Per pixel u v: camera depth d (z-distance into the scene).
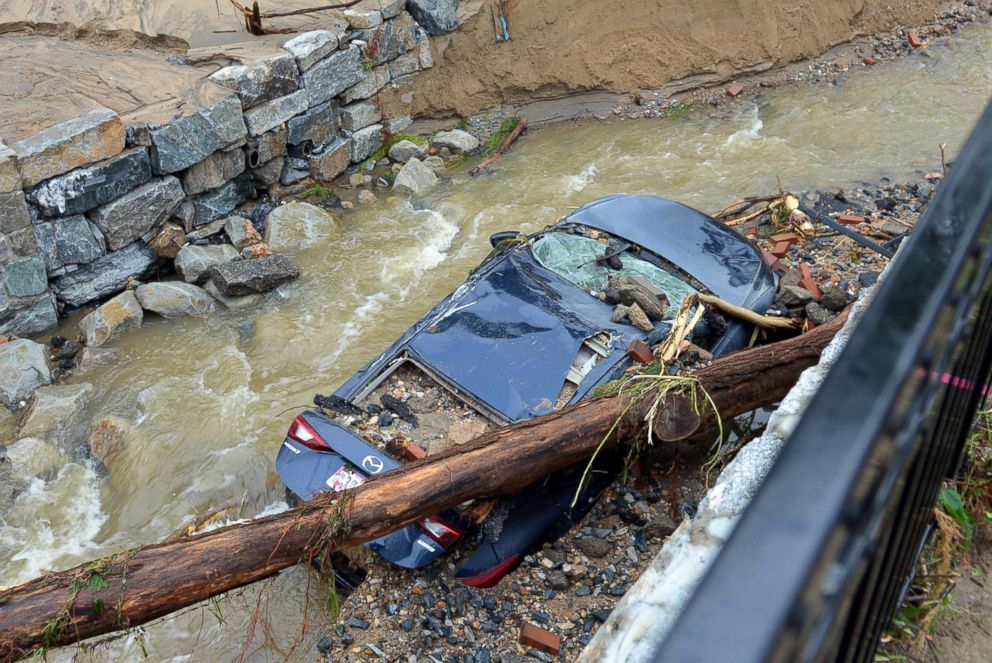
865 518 1.04
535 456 4.08
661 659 0.77
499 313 5.12
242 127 8.05
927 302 1.13
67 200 6.98
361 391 4.89
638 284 5.24
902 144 8.91
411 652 4.11
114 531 5.47
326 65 8.71
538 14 9.86
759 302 5.55
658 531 4.58
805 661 0.87
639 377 4.39
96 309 7.16
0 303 6.89
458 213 8.52
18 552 5.33
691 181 8.70
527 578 4.41
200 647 4.59
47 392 6.40
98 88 7.92
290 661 4.42
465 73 9.91
